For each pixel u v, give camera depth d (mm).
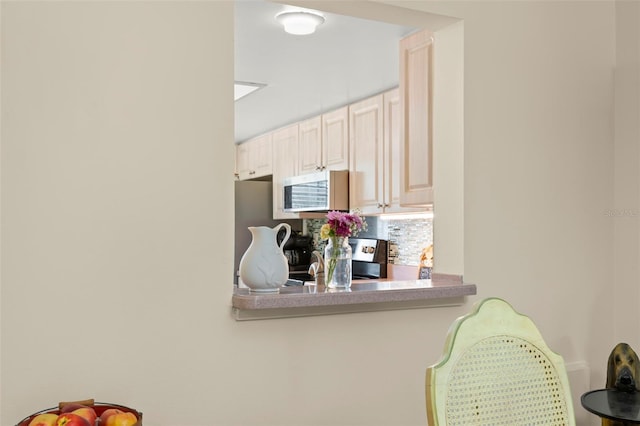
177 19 1894
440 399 1280
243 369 1966
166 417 1848
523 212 2531
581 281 2684
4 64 1665
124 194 1804
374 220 4914
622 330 2750
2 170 1657
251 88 4109
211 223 1926
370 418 2197
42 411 1551
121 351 1791
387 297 2113
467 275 2383
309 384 2082
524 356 1417
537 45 2588
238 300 1905
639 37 2705
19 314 1668
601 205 2754
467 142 2395
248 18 2869
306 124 4934
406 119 2971
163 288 1851
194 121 1907
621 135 2771
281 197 5359
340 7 2238
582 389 2650
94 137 1768
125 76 1814
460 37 2406
